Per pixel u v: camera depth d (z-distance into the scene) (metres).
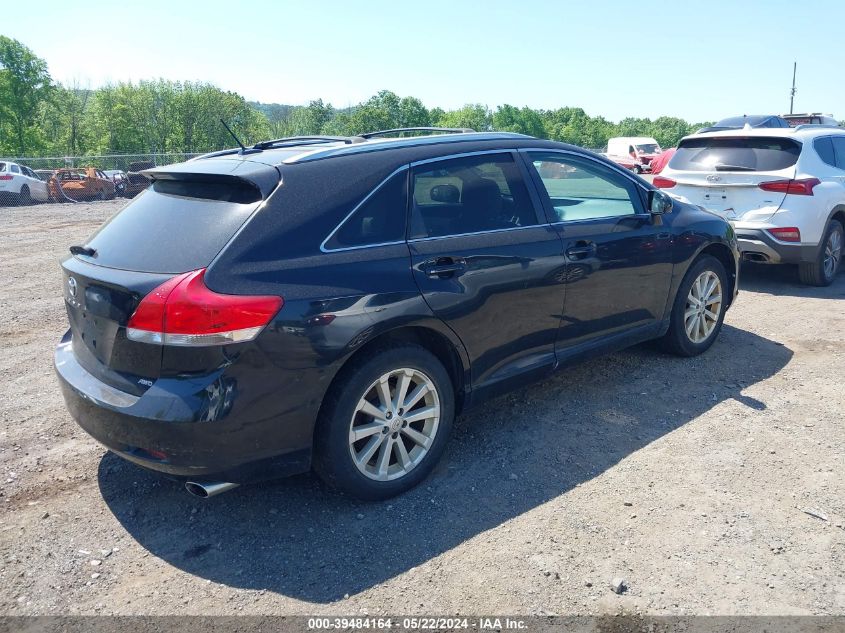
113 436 2.98
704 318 5.33
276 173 3.18
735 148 7.61
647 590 2.73
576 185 4.38
